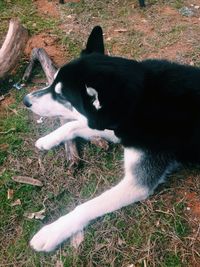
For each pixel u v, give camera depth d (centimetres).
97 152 82
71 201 75
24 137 85
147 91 68
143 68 69
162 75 70
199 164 76
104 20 115
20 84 97
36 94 75
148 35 110
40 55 98
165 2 121
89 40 74
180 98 69
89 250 68
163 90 68
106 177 78
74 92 66
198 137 71
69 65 67
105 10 118
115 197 71
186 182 77
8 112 91
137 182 72
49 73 95
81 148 82
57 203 74
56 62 102
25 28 104
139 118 68
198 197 75
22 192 76
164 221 71
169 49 105
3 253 68
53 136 81
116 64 65
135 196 72
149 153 72
